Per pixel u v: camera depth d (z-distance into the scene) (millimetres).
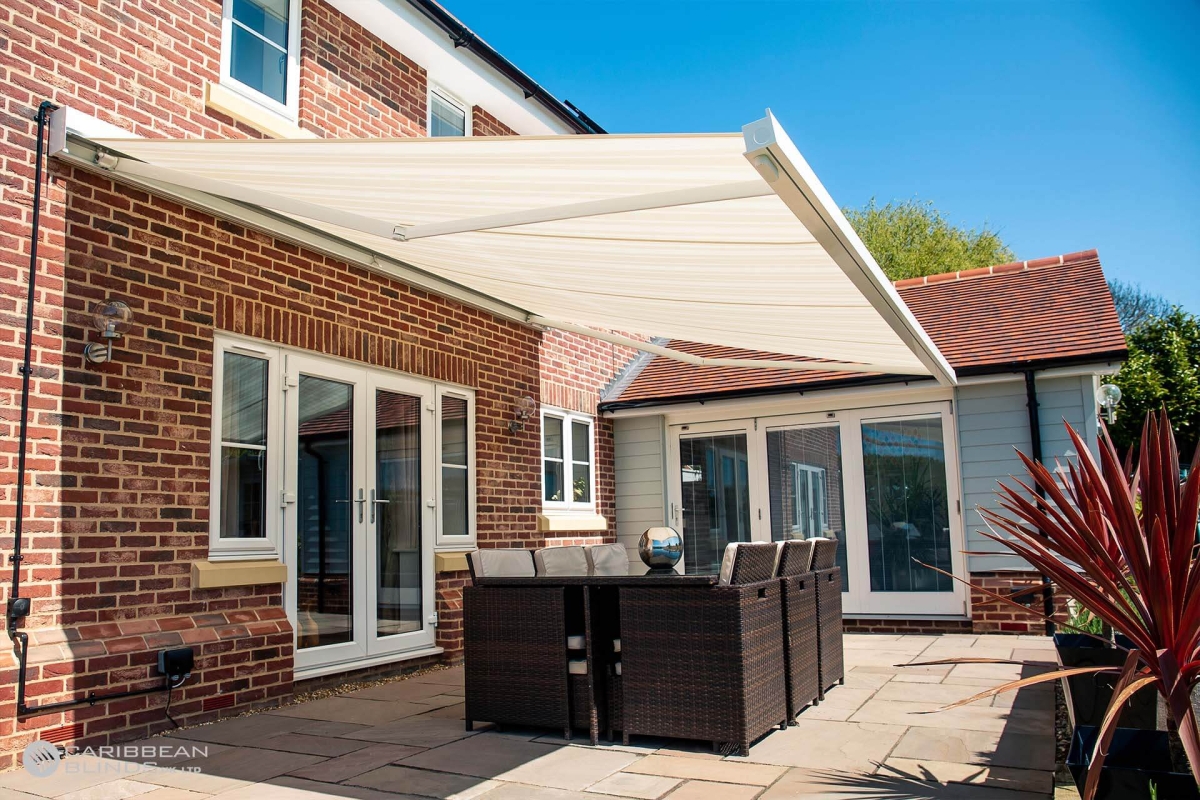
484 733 6984
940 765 5801
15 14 6500
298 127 9117
